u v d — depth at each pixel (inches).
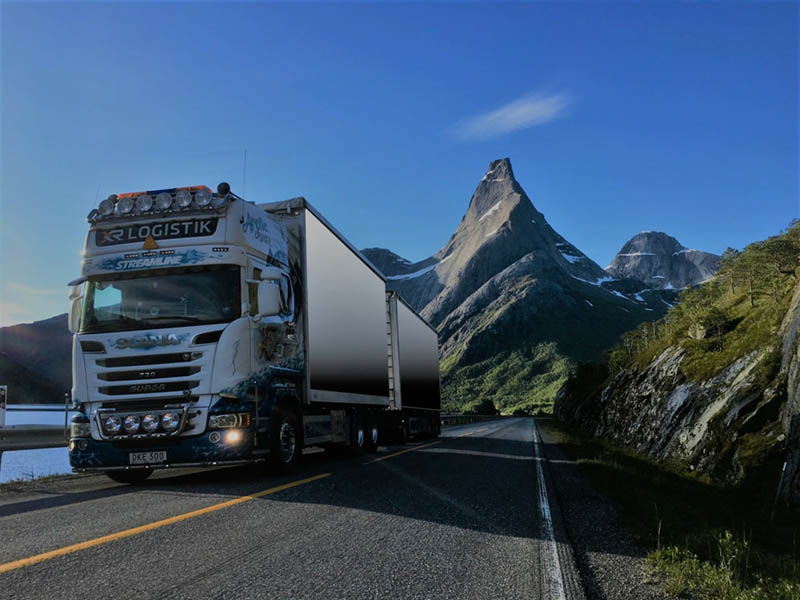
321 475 374.9
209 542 186.9
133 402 317.7
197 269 341.1
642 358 1293.1
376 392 647.8
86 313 336.5
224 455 312.5
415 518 238.1
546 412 7844.5
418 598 139.3
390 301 821.9
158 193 354.9
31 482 358.6
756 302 862.5
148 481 358.6
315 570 158.4
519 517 254.1
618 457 665.0
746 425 518.9
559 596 145.9
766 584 169.0
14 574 148.6
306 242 432.8
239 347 328.8
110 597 131.5
